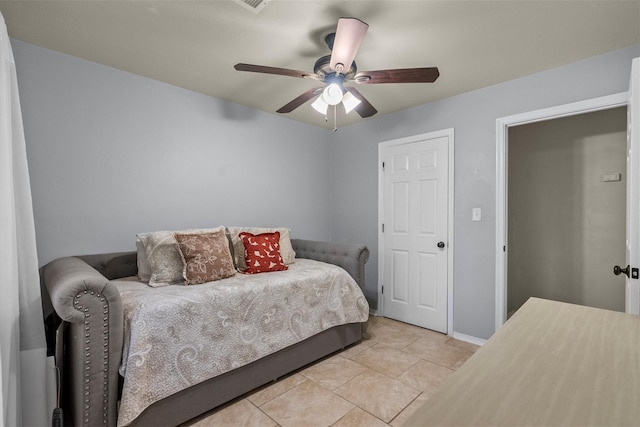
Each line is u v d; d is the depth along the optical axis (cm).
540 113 241
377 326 322
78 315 139
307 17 174
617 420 56
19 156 163
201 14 173
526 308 120
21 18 177
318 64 190
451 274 294
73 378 151
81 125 224
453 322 293
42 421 164
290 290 224
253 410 185
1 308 134
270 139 343
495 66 232
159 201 262
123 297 174
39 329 167
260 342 202
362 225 373
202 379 173
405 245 332
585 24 179
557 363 78
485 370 75
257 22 180
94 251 230
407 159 329
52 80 213
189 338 171
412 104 314
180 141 274
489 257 270
